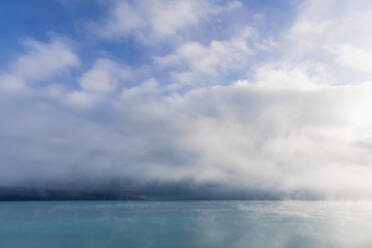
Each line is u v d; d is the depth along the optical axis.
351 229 38.03
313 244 31.11
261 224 41.75
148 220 45.56
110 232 36.38
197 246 30.58
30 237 33.72
